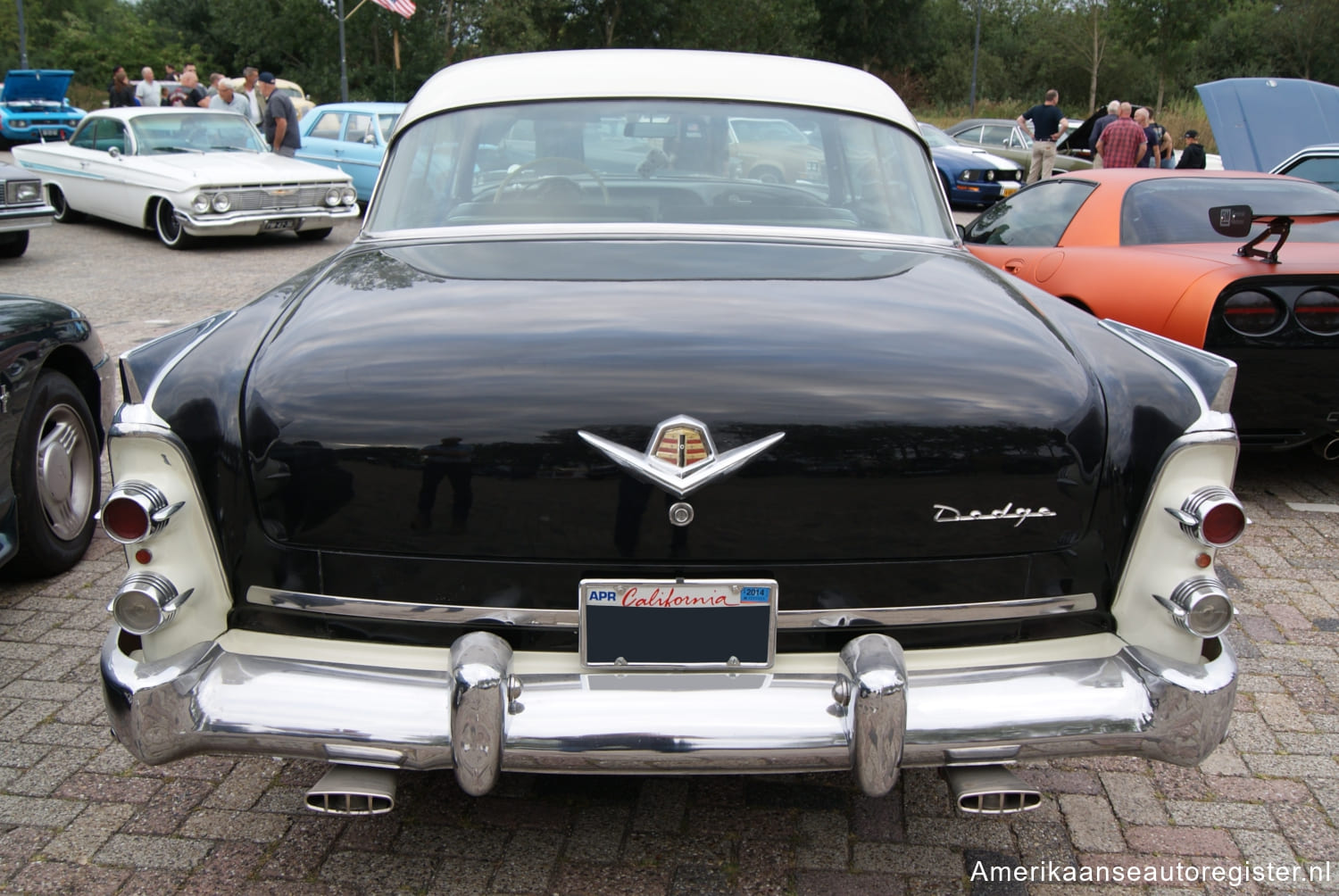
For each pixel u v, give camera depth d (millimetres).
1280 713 3049
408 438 1923
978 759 1947
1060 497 1989
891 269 2621
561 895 2264
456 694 1873
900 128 3217
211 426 1975
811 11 45594
